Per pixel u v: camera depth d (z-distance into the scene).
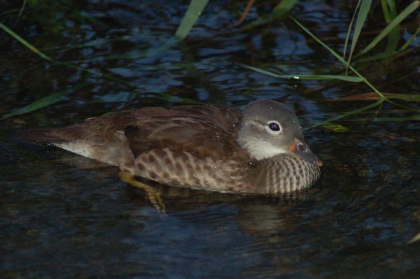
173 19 20.20
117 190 13.70
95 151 14.66
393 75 17.64
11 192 13.37
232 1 20.84
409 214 12.74
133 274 11.30
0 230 12.25
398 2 20.14
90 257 11.66
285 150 14.17
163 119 14.59
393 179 13.83
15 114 15.60
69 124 15.60
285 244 12.03
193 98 16.75
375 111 16.33
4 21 19.62
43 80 17.30
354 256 11.67
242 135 14.48
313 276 11.22
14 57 18.22
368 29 19.50
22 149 14.85
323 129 15.63
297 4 20.80
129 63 18.20
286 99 16.81
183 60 18.39
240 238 12.23
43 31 19.36
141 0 20.86
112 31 19.53
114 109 16.22
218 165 14.03
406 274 11.22
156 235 12.28
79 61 18.14
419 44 18.84
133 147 14.38
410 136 15.29
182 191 14.01
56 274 11.24
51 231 12.27
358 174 14.09
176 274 11.30
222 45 19.05
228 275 11.29
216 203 13.54
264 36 19.42
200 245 12.02
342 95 16.95
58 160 14.58
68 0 20.77
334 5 20.69
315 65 18.14
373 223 12.52
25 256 11.62
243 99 16.73
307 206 13.27
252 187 14.02
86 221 12.60
